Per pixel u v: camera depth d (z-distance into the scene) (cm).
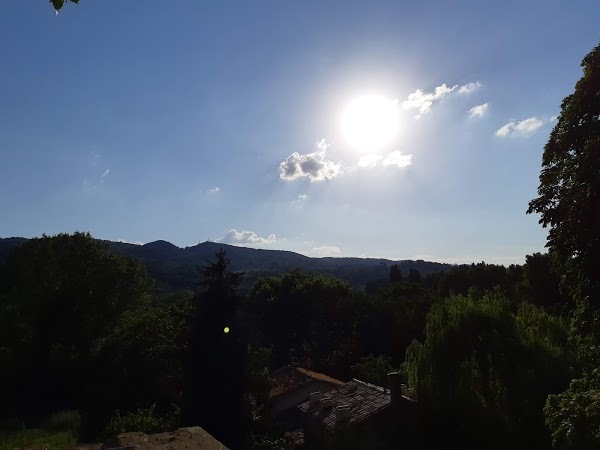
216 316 2356
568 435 902
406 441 1941
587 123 1149
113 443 500
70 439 1769
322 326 5894
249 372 2589
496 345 1977
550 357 1920
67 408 2984
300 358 5500
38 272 4366
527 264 4231
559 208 1212
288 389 3056
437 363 2030
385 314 5703
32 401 3256
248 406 2441
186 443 492
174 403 2388
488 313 2114
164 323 2619
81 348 3888
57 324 4097
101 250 4581
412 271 9494
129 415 1744
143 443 494
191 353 2312
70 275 4338
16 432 1995
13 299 4284
